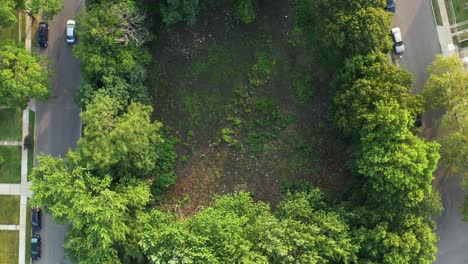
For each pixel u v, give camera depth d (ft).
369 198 183.11
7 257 203.51
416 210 179.63
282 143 204.23
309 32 200.13
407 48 204.54
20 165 203.72
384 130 172.14
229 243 172.96
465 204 189.88
